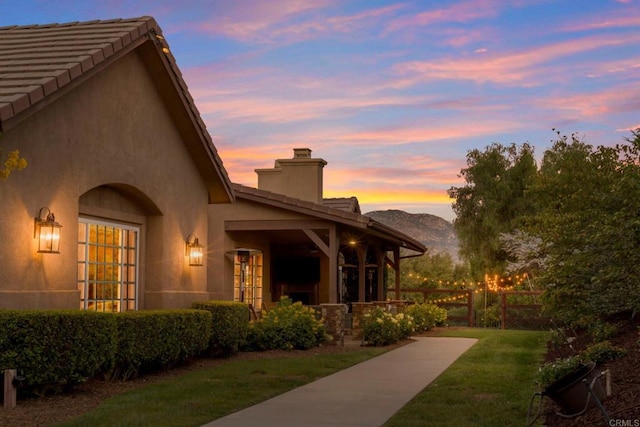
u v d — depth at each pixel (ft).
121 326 38.42
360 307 73.31
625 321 50.88
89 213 43.68
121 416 29.73
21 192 35.63
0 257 34.17
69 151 39.45
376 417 30.48
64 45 41.14
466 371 44.70
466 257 124.88
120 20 45.96
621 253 32.19
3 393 32.37
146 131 47.98
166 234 50.57
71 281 39.45
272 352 55.93
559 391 27.76
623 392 29.35
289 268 85.61
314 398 35.32
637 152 34.32
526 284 105.70
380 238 87.15
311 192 86.28
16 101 32.76
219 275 70.33
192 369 45.73
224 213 70.64
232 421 29.53
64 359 33.42
